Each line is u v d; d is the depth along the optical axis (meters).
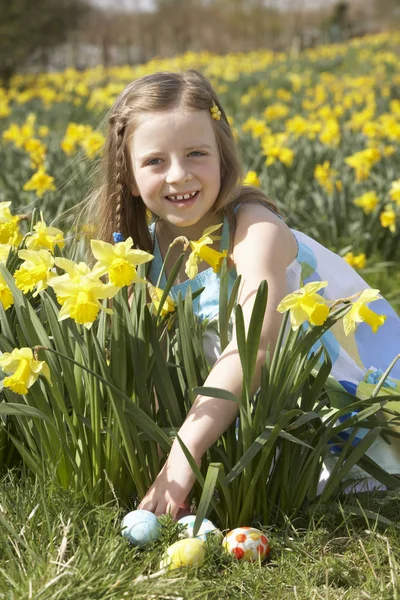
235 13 49.88
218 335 2.54
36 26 24.81
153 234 2.85
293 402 2.25
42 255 2.17
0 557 2.07
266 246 2.49
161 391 2.29
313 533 2.21
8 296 2.25
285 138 6.28
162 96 2.48
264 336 2.32
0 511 2.10
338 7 44.28
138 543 2.11
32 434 2.38
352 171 6.34
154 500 2.21
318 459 2.29
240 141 7.20
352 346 2.82
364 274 5.04
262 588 2.03
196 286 2.68
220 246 2.63
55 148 7.07
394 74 18.14
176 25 48.78
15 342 2.39
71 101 14.93
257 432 2.19
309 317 1.97
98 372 2.22
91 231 2.88
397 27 43.56
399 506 2.39
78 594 1.83
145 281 2.06
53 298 2.33
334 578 2.08
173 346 2.40
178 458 2.21
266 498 2.34
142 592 1.88
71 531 2.13
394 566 2.04
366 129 7.04
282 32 49.75
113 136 2.67
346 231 5.48
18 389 2.01
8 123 13.46
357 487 2.52
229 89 17.09
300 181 6.17
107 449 2.29
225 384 2.24
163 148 2.46
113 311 2.19
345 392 2.42
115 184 2.74
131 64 44.19
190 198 2.48
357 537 2.22
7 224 2.55
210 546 2.08
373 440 2.28
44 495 2.20
